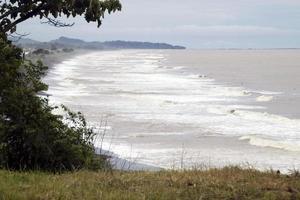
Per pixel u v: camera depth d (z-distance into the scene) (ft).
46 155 56.59
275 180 41.47
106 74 454.81
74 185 38.83
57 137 57.98
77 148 57.98
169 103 220.64
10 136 56.18
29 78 61.46
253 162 110.42
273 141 132.98
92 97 240.94
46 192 35.53
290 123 170.60
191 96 265.95
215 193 36.88
